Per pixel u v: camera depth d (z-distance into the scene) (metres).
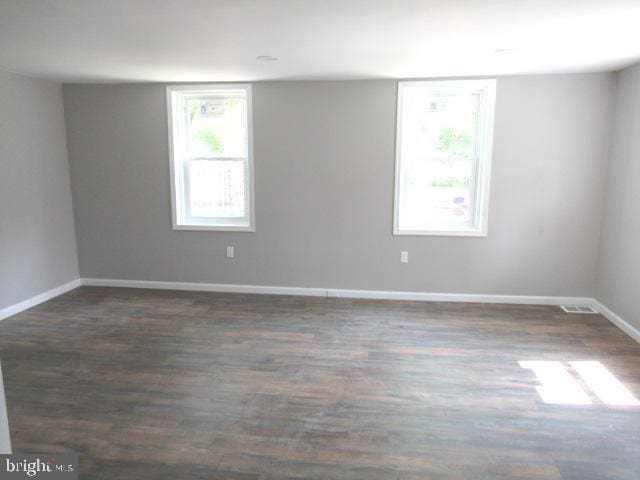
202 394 2.79
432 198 4.58
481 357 3.30
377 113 4.40
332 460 2.18
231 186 4.82
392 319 4.09
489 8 2.33
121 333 3.76
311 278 4.79
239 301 4.61
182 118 4.78
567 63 3.66
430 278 4.62
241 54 3.37
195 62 3.64
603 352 3.38
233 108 4.70
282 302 4.58
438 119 4.45
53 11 2.37
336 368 3.14
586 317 4.12
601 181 4.20
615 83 4.02
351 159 4.51
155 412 2.59
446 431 2.41
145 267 5.02
